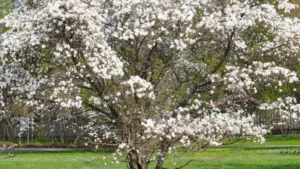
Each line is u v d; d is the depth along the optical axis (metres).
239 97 10.26
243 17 10.02
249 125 9.59
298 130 24.81
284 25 10.28
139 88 9.08
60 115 11.38
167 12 9.32
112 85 9.59
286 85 12.01
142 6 9.72
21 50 9.99
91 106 9.99
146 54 10.36
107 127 11.15
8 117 11.24
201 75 11.30
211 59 11.27
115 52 9.35
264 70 9.95
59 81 9.91
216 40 10.81
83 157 18.08
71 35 9.11
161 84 10.43
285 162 16.11
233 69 10.34
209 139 9.12
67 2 8.58
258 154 18.61
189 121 9.56
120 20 10.08
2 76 10.59
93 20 9.10
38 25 9.23
